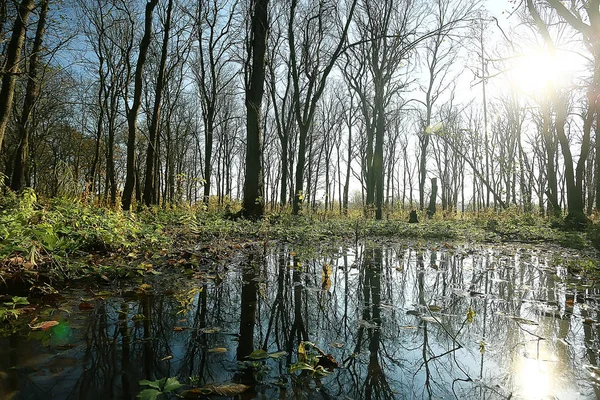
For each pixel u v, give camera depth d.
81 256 4.07
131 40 16.09
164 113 23.03
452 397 1.41
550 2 5.70
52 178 8.25
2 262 2.87
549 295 3.37
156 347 1.87
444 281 3.95
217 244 6.25
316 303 2.92
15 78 7.54
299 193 11.90
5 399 1.29
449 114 26.66
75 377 1.50
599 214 14.16
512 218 14.40
